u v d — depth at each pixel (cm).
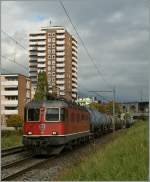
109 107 9788
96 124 4925
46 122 2677
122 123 8919
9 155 2703
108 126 6588
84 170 1453
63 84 6994
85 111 3828
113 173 1361
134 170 1380
